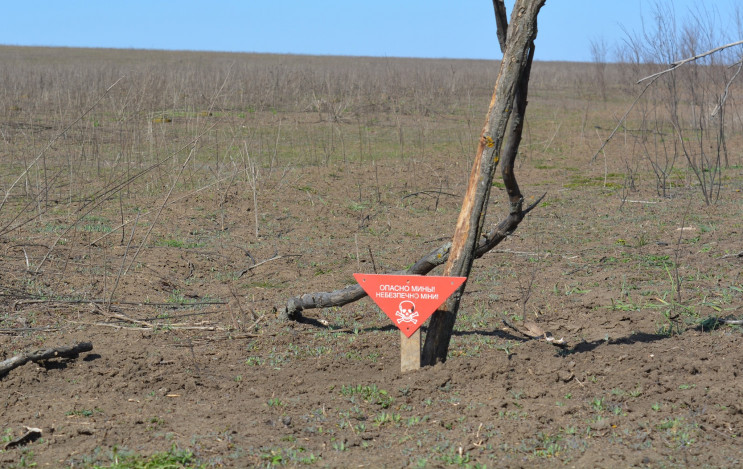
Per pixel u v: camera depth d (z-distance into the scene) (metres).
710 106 14.52
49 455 3.73
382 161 14.16
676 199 11.00
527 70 4.39
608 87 31.48
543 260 7.86
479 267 7.65
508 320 5.91
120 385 4.67
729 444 3.75
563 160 15.09
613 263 7.62
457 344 5.39
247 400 4.50
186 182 11.55
